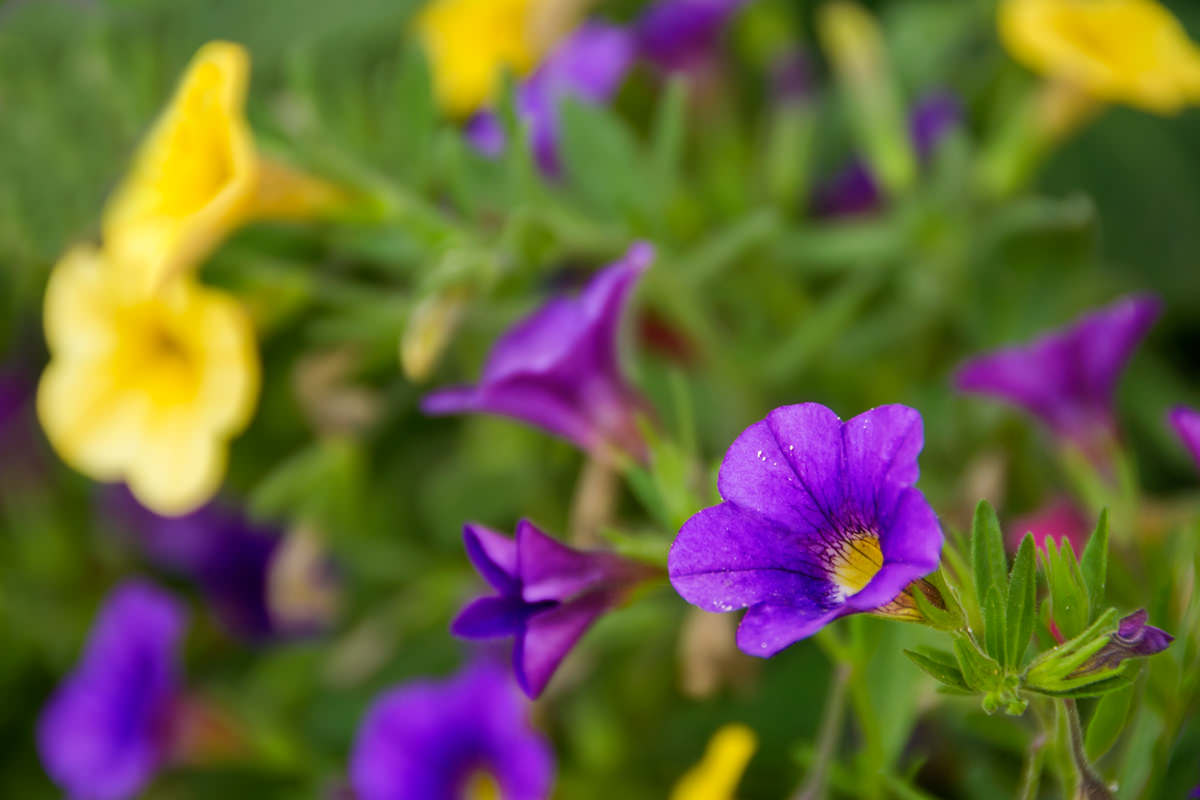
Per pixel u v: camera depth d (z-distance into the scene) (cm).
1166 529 28
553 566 25
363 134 33
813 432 24
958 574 25
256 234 33
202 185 30
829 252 33
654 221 31
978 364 29
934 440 32
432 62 31
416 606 33
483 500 33
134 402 32
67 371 32
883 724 27
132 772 33
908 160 33
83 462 32
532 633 25
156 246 30
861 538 24
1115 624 24
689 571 24
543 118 32
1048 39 31
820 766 26
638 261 28
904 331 33
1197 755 26
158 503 32
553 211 30
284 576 33
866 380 33
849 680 26
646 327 31
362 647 33
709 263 31
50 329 33
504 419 33
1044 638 25
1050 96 33
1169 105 31
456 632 25
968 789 28
